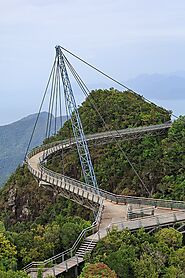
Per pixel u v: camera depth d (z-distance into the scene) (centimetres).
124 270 4559
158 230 5697
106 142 13112
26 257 5156
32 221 12000
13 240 5303
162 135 13562
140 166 12825
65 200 11662
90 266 4362
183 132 12712
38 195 13125
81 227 5653
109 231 5303
